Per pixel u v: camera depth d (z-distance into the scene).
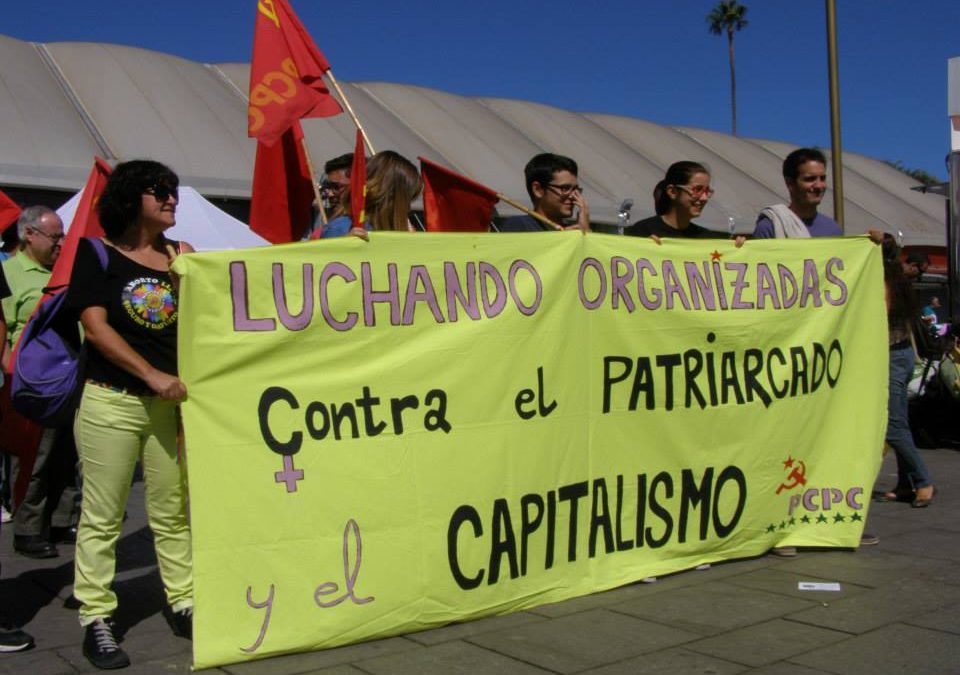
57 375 4.00
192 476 3.59
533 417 4.36
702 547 4.97
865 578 4.89
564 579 4.48
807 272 5.34
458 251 4.20
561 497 4.46
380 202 4.65
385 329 4.00
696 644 3.93
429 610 4.05
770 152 28.47
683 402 4.89
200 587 3.59
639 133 25.11
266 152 5.48
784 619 4.25
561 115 23.92
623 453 4.69
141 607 4.48
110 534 3.83
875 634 4.06
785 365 5.24
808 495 5.37
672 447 4.85
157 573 5.09
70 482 5.65
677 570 4.87
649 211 19.83
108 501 3.80
